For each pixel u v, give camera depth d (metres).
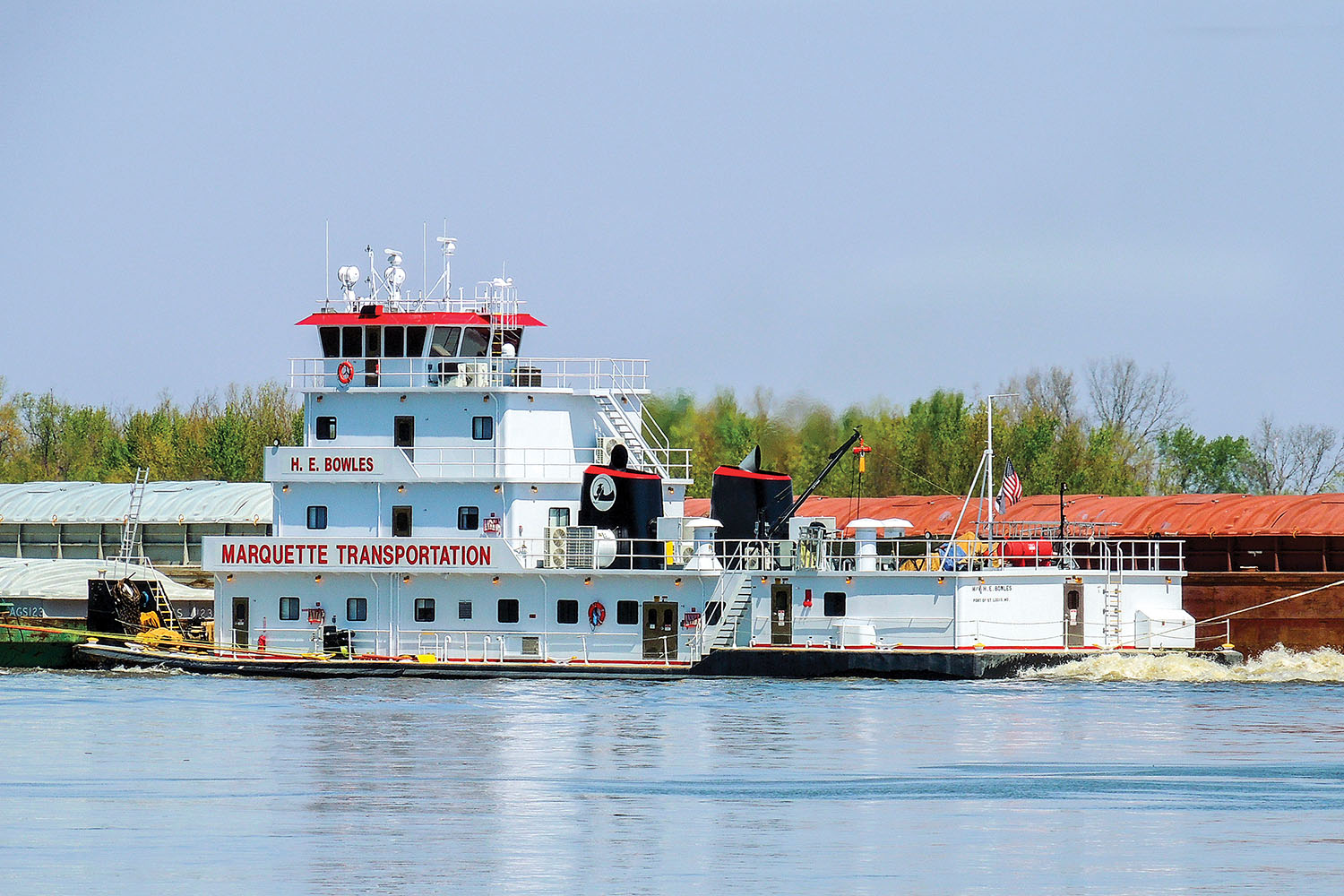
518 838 152.62
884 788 174.75
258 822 159.00
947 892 135.38
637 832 154.62
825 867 142.75
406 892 135.12
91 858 144.88
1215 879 139.38
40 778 180.25
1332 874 141.12
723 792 172.50
